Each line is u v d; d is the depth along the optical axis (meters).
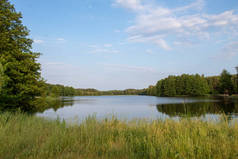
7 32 12.03
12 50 12.46
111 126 7.68
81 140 5.16
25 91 12.45
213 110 18.53
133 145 4.80
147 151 4.09
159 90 94.31
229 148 4.10
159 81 95.88
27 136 5.32
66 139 5.07
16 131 5.93
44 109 24.47
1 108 10.80
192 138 4.82
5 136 5.08
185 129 5.77
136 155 3.96
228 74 63.53
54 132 5.71
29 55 13.31
